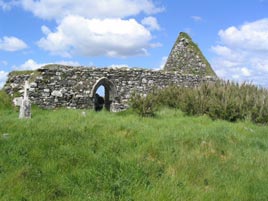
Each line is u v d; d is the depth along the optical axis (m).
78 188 5.83
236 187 6.43
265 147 9.80
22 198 5.32
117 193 5.61
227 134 10.55
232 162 7.97
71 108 18.56
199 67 25.14
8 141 8.07
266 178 6.99
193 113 15.87
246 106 15.10
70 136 8.84
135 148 8.39
